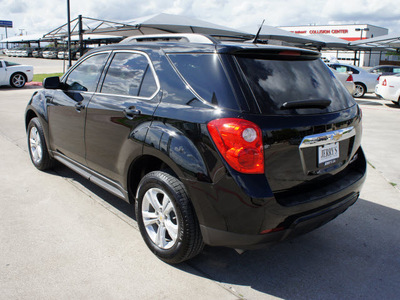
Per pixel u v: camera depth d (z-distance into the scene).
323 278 2.66
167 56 2.79
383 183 4.69
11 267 2.60
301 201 2.35
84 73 3.69
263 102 2.30
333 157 2.64
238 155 2.19
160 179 2.59
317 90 2.65
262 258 2.90
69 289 2.40
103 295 2.36
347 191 2.66
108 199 3.87
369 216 3.71
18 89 15.70
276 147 2.26
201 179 2.31
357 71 15.70
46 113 4.16
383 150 6.38
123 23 14.93
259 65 2.46
